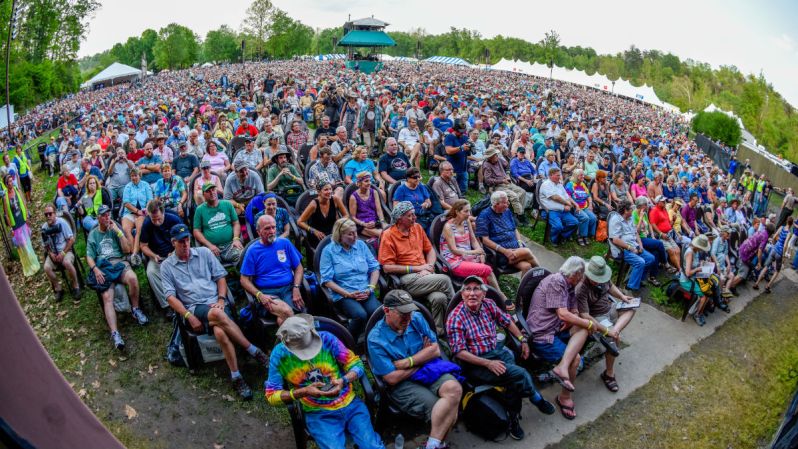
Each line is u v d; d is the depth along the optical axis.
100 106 32.75
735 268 9.33
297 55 83.62
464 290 4.65
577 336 5.09
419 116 14.25
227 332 4.75
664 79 98.31
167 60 91.00
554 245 8.81
